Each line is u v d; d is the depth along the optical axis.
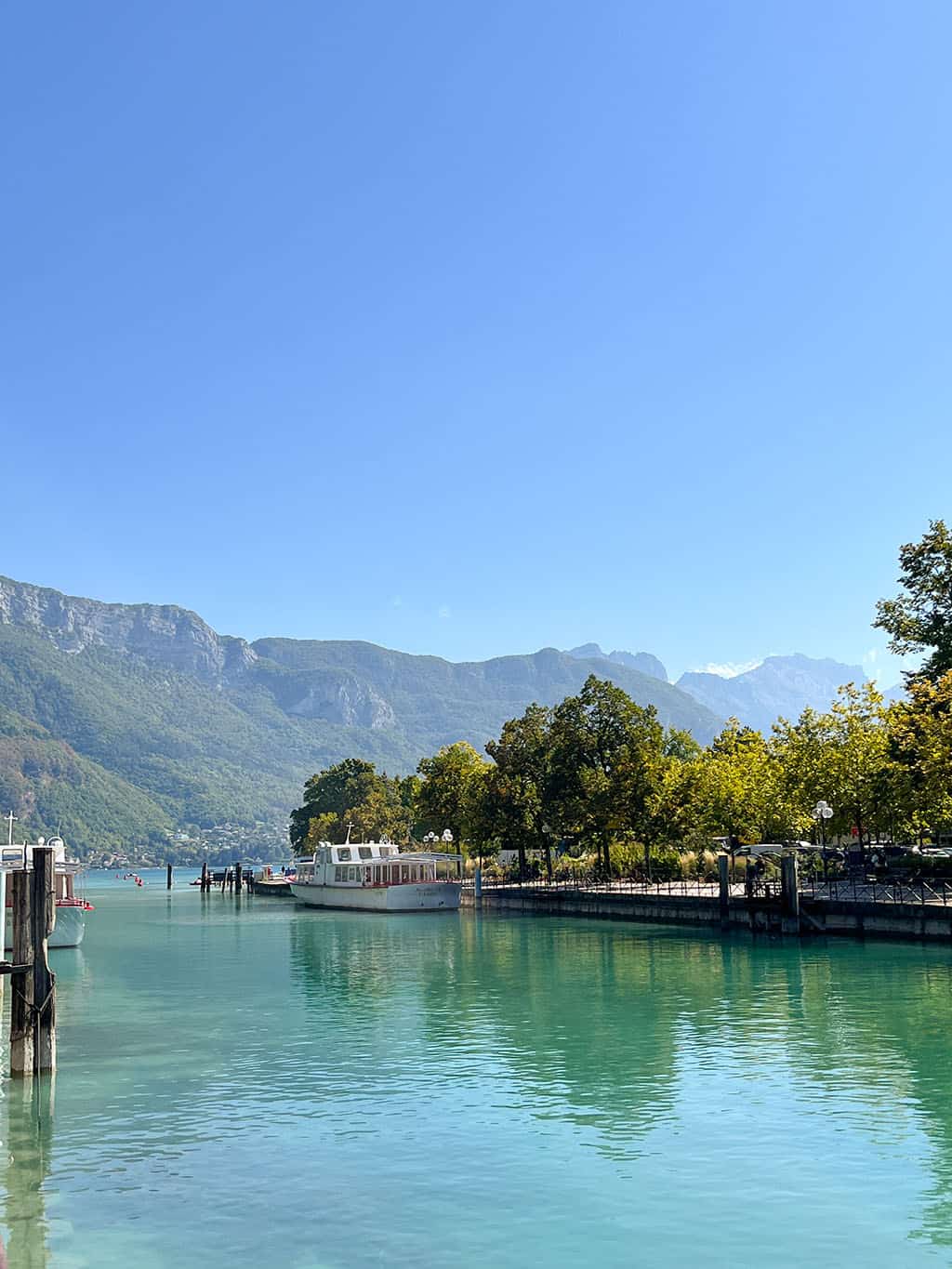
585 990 42.47
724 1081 26.72
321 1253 16.97
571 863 106.88
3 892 46.25
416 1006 39.94
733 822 78.38
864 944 53.25
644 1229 17.59
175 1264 16.69
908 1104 24.25
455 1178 20.16
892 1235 17.20
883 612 73.81
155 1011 39.72
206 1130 23.41
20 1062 28.41
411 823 159.12
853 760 70.00
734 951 53.62
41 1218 18.59
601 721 98.62
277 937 74.94
